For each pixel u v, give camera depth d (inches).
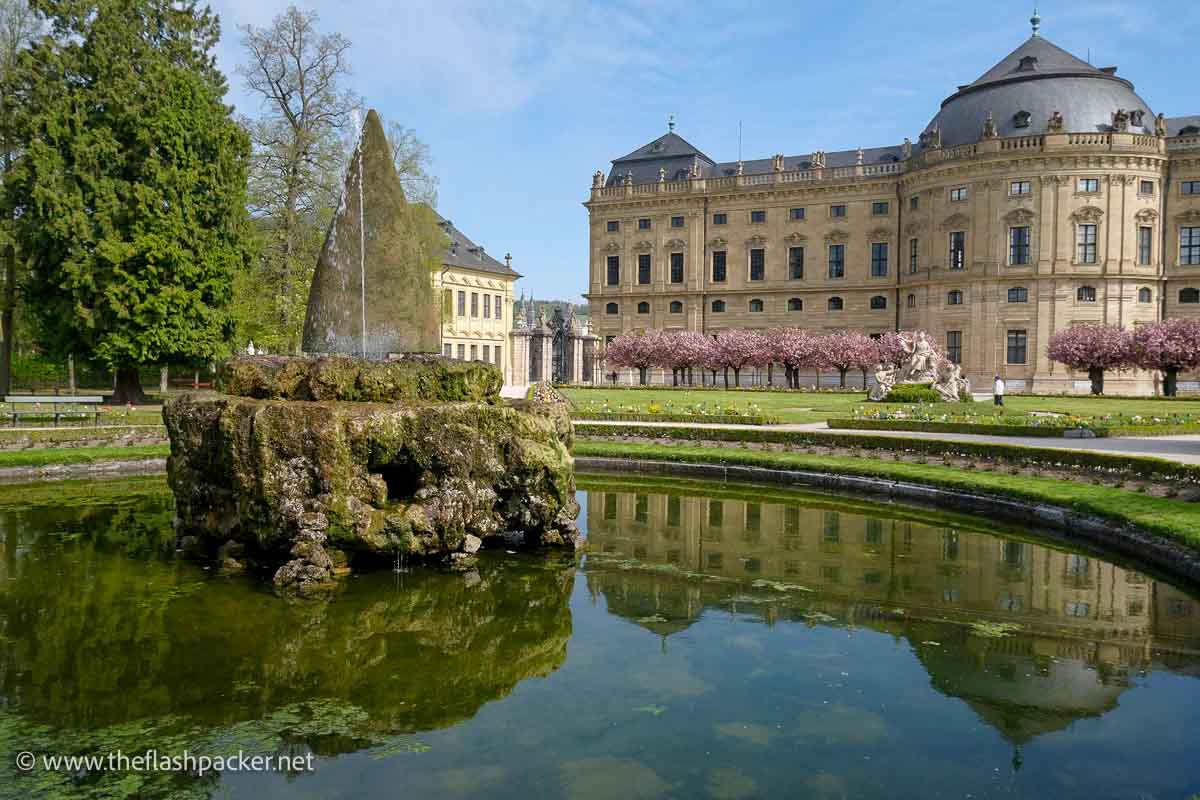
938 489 890.7
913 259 3144.7
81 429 1187.9
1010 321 2842.0
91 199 1509.6
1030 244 2802.7
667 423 1513.3
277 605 504.4
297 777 297.9
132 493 942.4
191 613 485.4
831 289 3336.6
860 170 3265.3
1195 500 724.0
